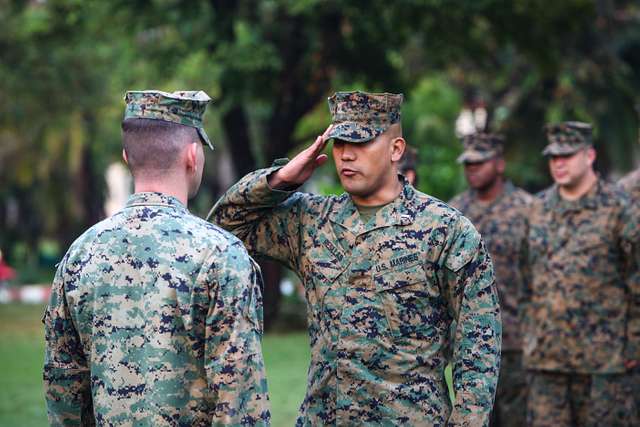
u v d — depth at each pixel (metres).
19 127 40.66
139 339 6.20
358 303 7.20
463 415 7.01
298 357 22.84
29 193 73.44
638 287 11.61
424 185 33.84
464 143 13.62
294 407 16.38
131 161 6.46
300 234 7.51
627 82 37.31
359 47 27.78
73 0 27.91
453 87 40.25
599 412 11.70
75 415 6.53
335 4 26.20
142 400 6.14
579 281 11.81
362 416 7.12
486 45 30.22
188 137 6.49
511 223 13.33
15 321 34.84
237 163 29.36
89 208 63.00
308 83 28.44
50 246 96.25
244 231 7.58
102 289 6.30
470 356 7.09
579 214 11.94
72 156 57.69
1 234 75.75
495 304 7.18
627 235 11.62
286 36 28.06
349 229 7.30
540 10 26.97
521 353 12.98
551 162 12.05
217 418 5.96
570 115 34.81
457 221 7.19
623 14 38.19
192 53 26.70
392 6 26.14
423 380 7.15
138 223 6.34
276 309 29.23
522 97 35.03
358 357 7.15
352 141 7.13
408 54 31.45
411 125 38.97
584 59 35.12
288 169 7.30
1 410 16.72
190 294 6.17
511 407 13.03
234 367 6.00
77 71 37.16
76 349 6.44
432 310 7.23
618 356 11.68
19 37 35.22
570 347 11.82
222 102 27.25
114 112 39.47
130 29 27.89
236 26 27.08
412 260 7.16
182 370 6.18
